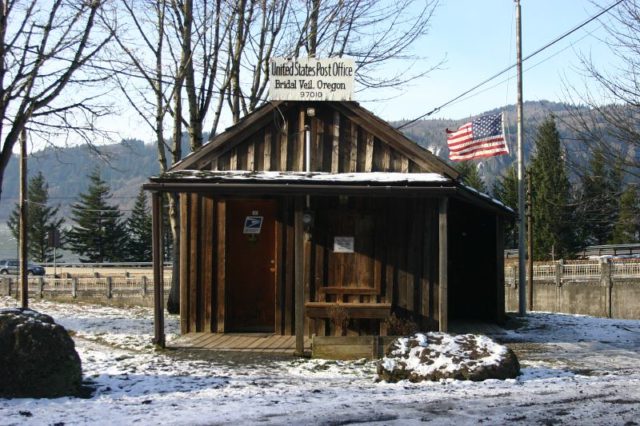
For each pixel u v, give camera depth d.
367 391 9.12
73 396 8.65
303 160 13.58
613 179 19.23
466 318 18.00
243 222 14.58
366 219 13.89
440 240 12.64
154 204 12.70
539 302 38.06
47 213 75.69
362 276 13.80
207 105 19.72
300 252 12.27
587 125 18.38
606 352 13.20
